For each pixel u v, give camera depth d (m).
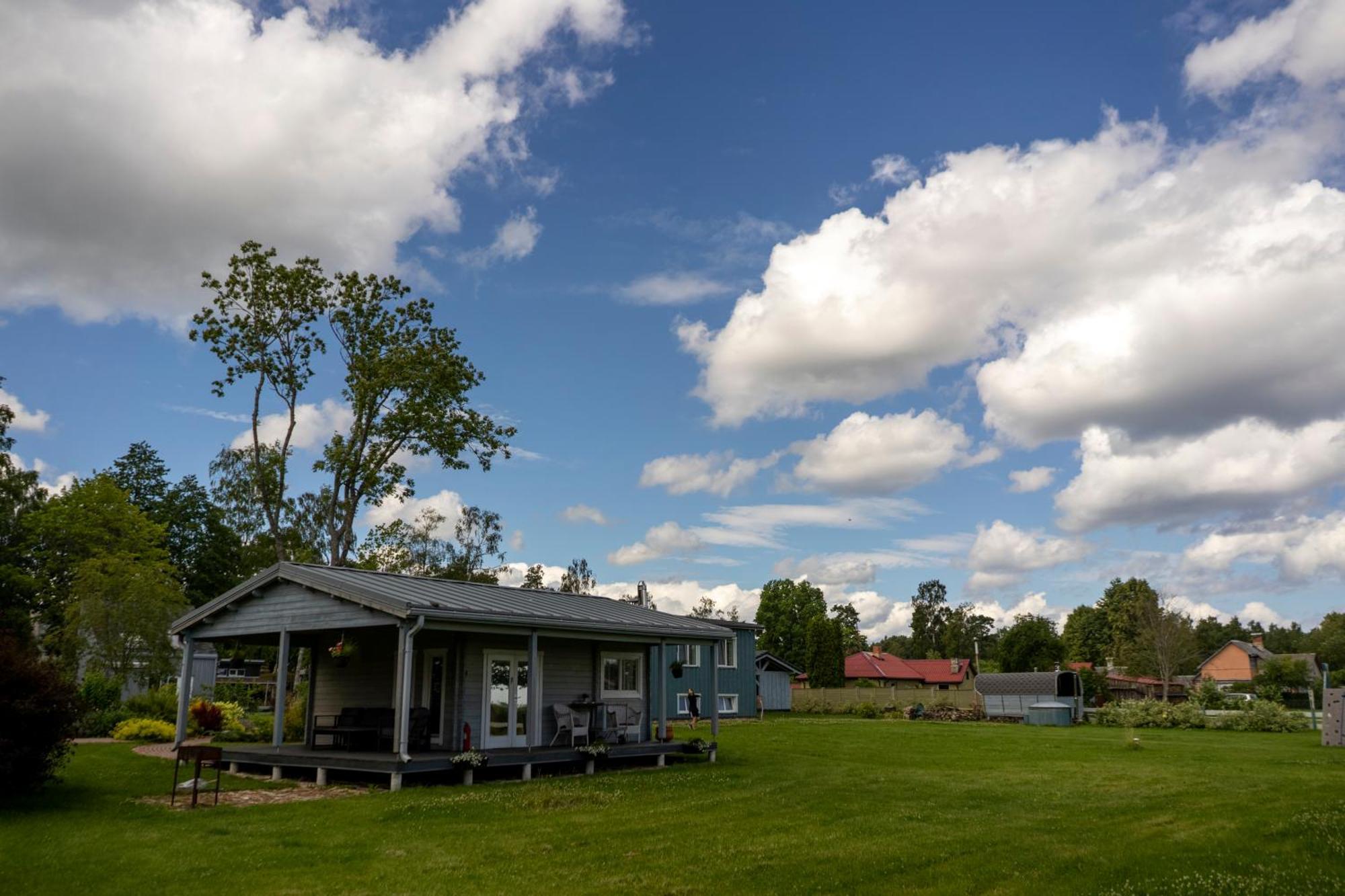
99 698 26.14
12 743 13.05
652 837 11.18
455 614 15.61
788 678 48.41
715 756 20.81
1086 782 16.73
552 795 14.10
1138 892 8.54
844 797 14.59
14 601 37.66
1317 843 10.32
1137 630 72.62
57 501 39.59
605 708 20.20
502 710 18.77
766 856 10.12
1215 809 13.16
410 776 16.38
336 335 32.84
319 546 51.81
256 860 9.68
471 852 10.22
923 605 112.38
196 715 24.89
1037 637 57.03
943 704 45.41
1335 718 25.70
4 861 9.35
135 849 10.12
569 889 8.66
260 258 31.30
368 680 19.88
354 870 9.34
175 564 48.22
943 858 10.05
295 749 17.66
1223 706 42.75
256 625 18.05
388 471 33.62
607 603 22.78
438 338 33.84
